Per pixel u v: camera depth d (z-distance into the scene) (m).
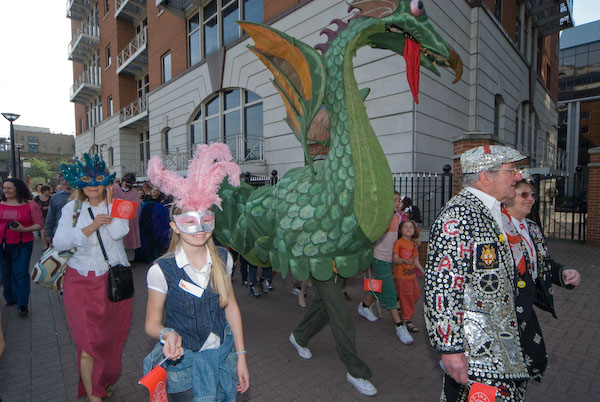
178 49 15.45
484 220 1.60
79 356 2.49
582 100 35.94
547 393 2.81
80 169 2.50
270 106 11.04
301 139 3.01
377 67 8.19
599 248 8.74
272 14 10.58
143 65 20.06
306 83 2.87
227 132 13.27
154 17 17.12
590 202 9.20
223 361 1.75
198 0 14.02
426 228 6.80
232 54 12.30
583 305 4.80
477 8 10.27
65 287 2.54
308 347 3.74
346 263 2.72
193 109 14.51
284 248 2.90
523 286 1.75
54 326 4.30
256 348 3.71
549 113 21.94
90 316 2.49
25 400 2.81
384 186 2.51
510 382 1.54
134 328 4.25
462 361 1.51
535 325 1.82
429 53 2.70
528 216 6.17
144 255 7.58
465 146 6.38
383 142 8.20
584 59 40.34
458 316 1.53
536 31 17.52
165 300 1.65
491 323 1.55
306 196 2.90
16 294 4.59
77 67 30.02
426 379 3.08
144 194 9.55
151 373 1.34
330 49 2.70
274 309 4.92
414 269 3.96
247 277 5.98
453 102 9.46
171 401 1.67
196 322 1.63
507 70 12.85
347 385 3.00
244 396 2.84
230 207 3.66
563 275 2.00
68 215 2.55
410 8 2.51
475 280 1.56
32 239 4.71
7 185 4.44
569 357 3.39
